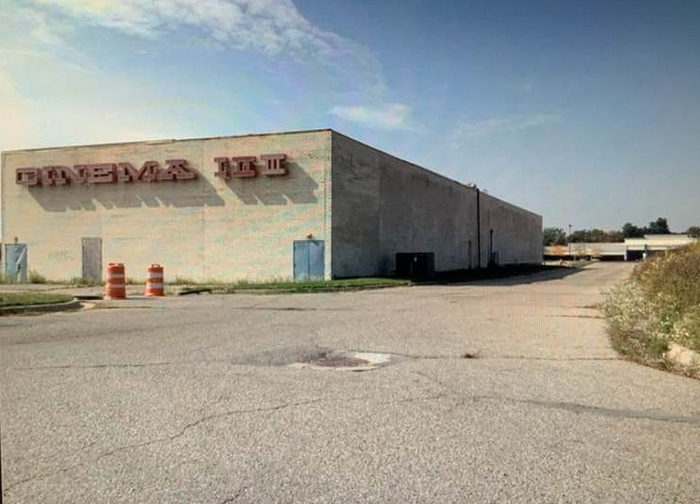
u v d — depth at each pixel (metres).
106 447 4.69
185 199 30.36
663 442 4.90
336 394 6.38
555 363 8.27
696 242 31.92
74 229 32.31
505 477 4.13
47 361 8.20
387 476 4.13
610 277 41.12
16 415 5.54
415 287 27.41
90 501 3.72
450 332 11.38
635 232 178.88
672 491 3.93
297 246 28.62
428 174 42.59
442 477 4.12
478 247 56.28
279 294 22.64
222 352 8.98
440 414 5.64
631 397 6.36
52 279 32.56
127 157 31.39
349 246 30.14
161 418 5.46
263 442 4.82
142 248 31.05
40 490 3.88
